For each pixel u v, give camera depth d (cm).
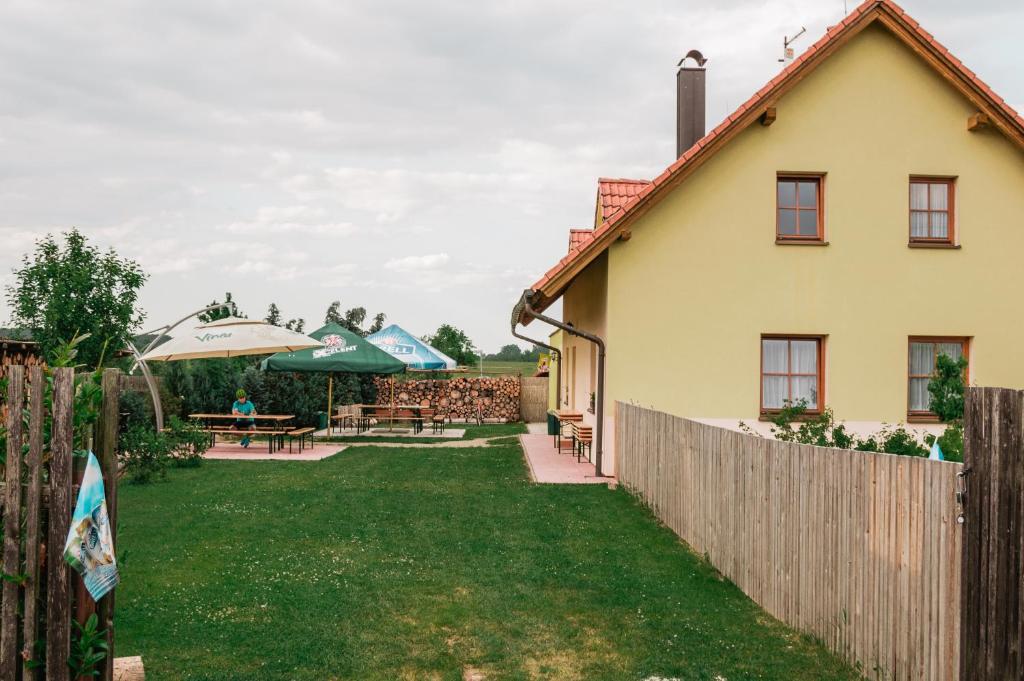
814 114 1505
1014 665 390
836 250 1504
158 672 529
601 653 588
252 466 1553
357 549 879
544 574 793
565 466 1589
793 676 547
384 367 1995
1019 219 1532
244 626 620
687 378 1480
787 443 667
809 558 625
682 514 970
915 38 1482
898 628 501
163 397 2014
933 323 1514
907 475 493
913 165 1517
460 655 576
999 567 402
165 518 1026
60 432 380
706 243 1487
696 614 686
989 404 412
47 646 378
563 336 2453
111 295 1509
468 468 1568
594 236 1411
